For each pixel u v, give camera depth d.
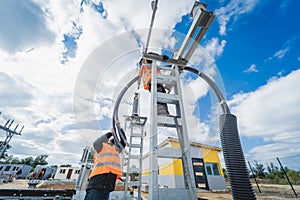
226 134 1.72
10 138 24.83
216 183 11.20
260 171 17.67
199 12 2.20
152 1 2.14
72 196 4.48
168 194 1.75
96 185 2.12
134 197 4.64
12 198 4.02
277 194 9.53
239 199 1.43
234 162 1.58
